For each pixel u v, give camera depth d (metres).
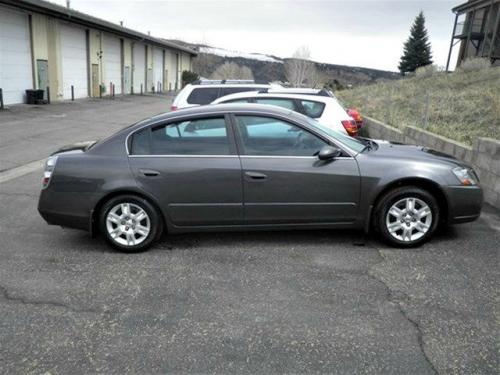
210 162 4.49
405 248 4.64
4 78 19.86
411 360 2.84
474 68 21.39
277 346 2.99
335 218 4.63
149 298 3.63
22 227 5.38
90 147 4.73
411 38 59.75
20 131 13.68
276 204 4.55
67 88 25.72
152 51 41.91
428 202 4.57
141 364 2.82
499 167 6.06
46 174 4.60
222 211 4.56
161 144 4.57
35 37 21.81
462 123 10.16
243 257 4.45
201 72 75.19
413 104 14.33
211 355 2.90
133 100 29.86
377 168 4.54
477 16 30.45
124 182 4.46
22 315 3.37
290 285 3.85
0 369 2.76
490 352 2.91
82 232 5.23
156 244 4.82
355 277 3.99
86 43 27.88
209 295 3.68
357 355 2.89
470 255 4.46
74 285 3.86
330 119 7.91
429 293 3.69
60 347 2.99
